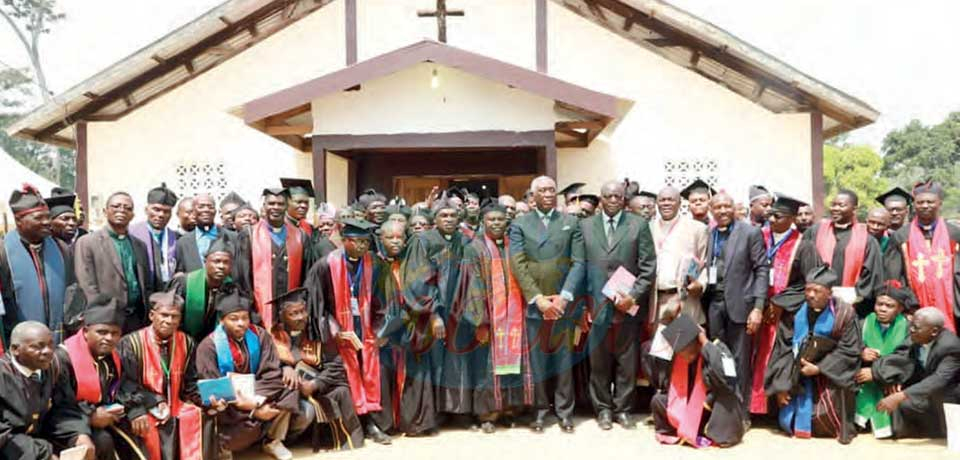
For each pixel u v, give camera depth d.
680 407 6.29
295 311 6.06
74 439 4.96
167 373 5.54
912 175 46.12
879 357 6.46
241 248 6.43
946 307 6.62
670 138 10.77
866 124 10.33
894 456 5.92
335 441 6.18
